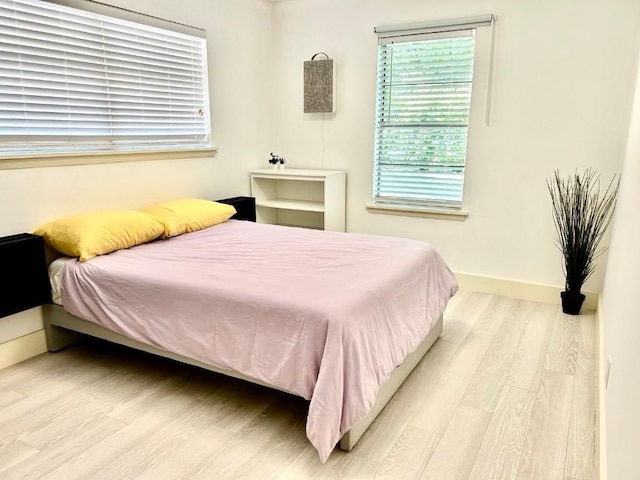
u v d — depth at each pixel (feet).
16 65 8.04
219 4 12.00
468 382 7.70
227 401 7.21
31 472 5.63
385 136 12.84
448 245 12.43
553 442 6.20
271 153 14.64
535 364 8.27
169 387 7.61
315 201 14.25
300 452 6.03
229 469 5.71
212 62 12.06
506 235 11.61
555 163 10.76
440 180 12.29
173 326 6.93
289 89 14.06
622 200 8.30
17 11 7.92
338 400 5.57
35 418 6.70
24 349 8.45
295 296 6.28
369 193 13.39
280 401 7.23
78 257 8.15
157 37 10.54
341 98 13.24
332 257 8.27
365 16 12.42
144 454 5.96
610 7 9.64
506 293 11.79
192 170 11.85
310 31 13.32
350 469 5.72
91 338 9.47
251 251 8.66
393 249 8.81
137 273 7.39
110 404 7.09
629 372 4.29
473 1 10.96
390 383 7.03
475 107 11.38
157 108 10.84
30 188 8.37
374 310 6.40
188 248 8.87
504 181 11.39
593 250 10.39
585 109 10.24
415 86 12.12
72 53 8.88
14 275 7.65
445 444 6.17
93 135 9.53
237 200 12.49
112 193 9.88
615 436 4.56
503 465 5.78
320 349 5.74
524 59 10.64
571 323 10.03
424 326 7.73
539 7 10.28
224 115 12.66
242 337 6.33
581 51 10.06
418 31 11.70
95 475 5.58
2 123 8.00
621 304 5.90
